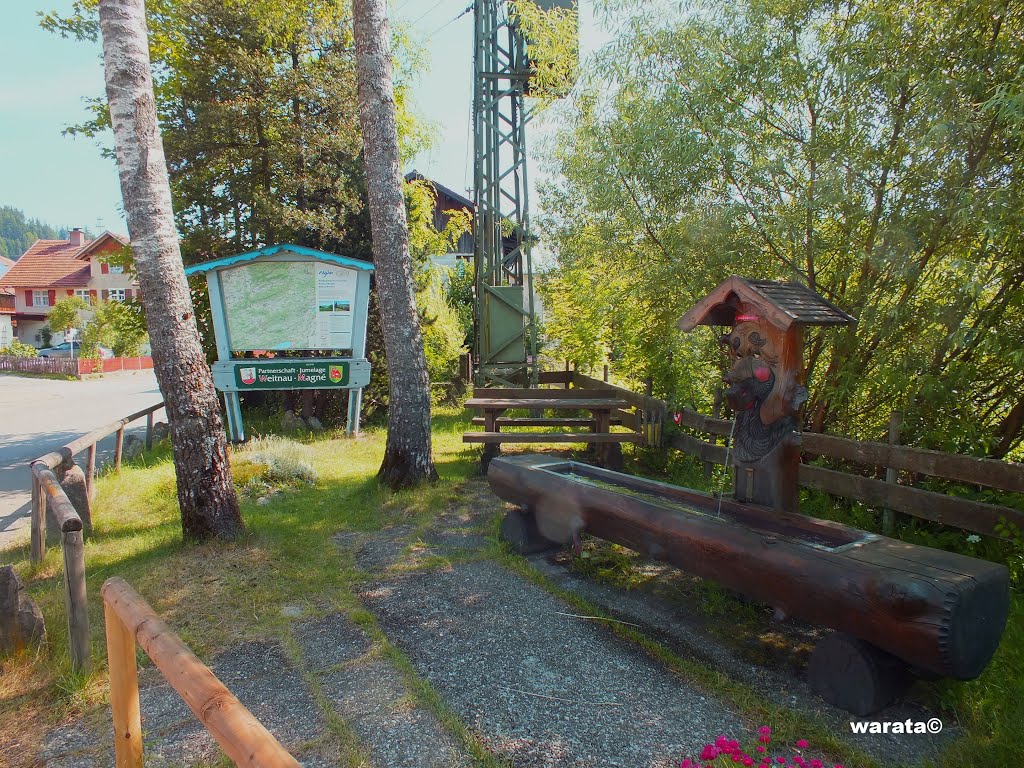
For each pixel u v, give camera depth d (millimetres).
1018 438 4949
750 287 3686
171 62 11797
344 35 12406
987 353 4414
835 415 5941
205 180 11430
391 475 7004
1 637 3598
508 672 3488
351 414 10391
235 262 9664
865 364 5324
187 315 5227
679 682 3383
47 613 4191
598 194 6547
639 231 6594
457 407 13234
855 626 3023
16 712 3199
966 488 4758
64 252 45281
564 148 7836
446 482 7168
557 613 4195
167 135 11312
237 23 11508
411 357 6977
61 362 28812
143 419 14633
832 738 2867
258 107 11266
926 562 3033
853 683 3080
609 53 6285
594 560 5086
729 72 5426
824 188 4832
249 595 4484
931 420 4984
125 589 2408
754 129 5410
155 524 6117
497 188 11891
